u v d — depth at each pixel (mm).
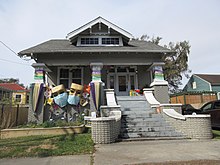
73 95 11258
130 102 11219
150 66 13211
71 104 11234
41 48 12141
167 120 8859
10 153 5340
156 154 5082
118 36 13984
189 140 7207
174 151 5395
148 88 12711
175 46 29391
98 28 13945
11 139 7629
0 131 8289
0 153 5363
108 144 6621
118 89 14250
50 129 8695
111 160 4594
